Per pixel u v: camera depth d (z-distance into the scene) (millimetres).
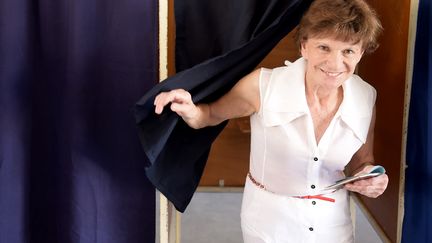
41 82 2016
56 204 2121
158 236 2820
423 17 1978
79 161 1961
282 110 1609
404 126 2139
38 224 2145
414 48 2066
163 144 1695
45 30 1970
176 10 1985
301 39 1572
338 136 1638
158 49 1915
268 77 1659
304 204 1683
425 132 1974
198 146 1909
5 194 2041
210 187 3492
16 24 1915
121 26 1854
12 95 1971
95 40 1882
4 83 1954
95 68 1902
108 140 1954
